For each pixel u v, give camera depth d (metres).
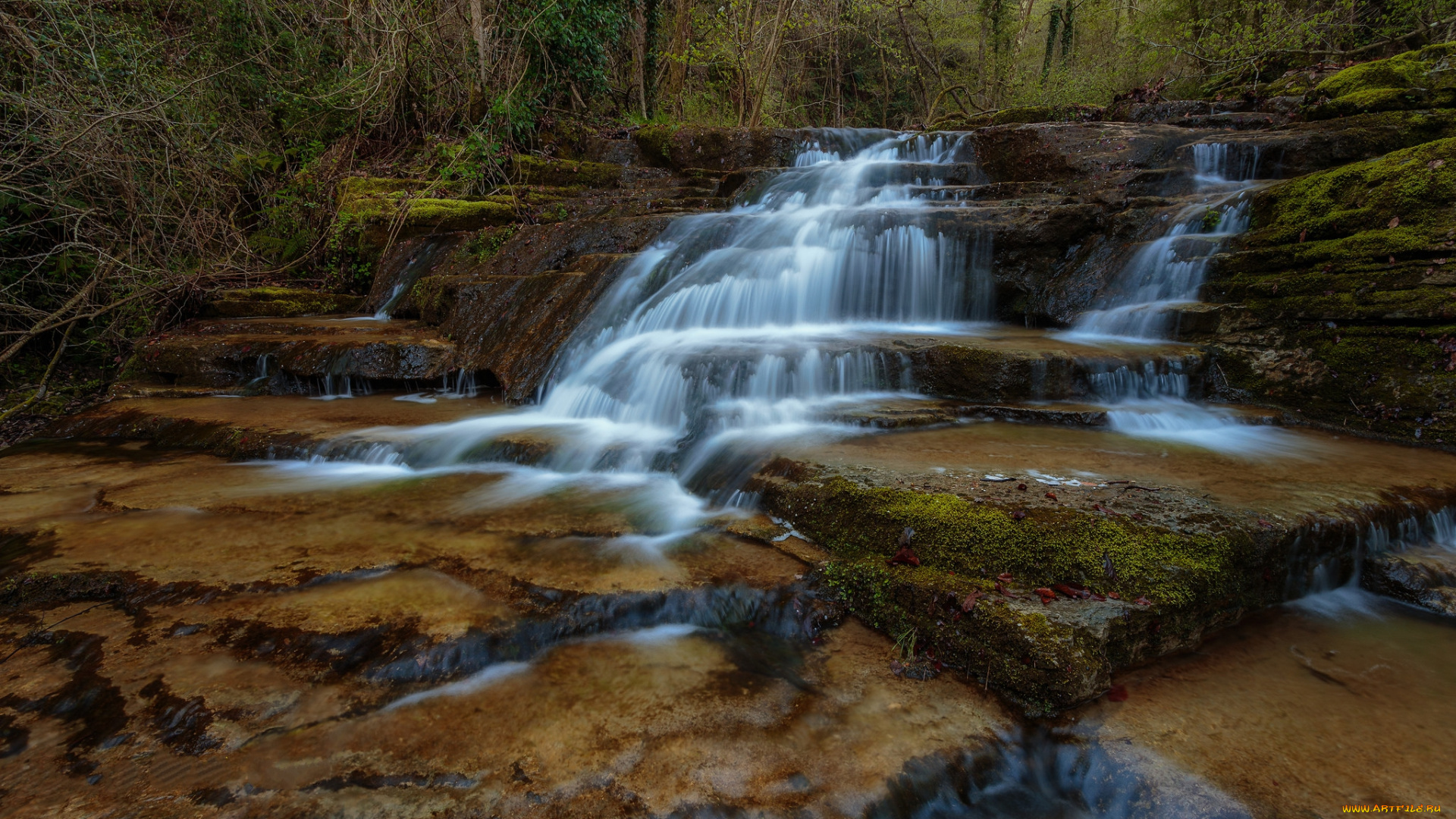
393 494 4.39
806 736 2.33
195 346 7.32
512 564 3.35
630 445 5.01
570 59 13.63
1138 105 12.02
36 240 8.39
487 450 5.18
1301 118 9.63
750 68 18.98
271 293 9.76
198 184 9.93
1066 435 4.57
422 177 11.67
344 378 7.08
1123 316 6.47
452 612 2.93
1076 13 22.48
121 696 2.44
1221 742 2.29
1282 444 4.56
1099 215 7.39
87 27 8.88
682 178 12.57
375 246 10.51
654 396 5.62
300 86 12.82
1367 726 2.37
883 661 2.77
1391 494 3.60
